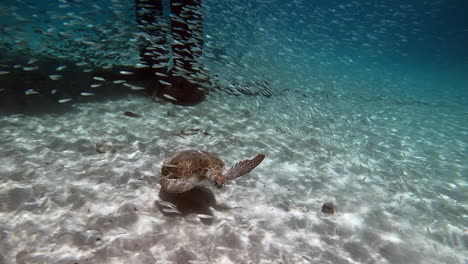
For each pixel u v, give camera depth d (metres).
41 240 3.00
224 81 11.28
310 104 11.37
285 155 6.31
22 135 5.77
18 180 4.11
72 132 6.21
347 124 9.41
